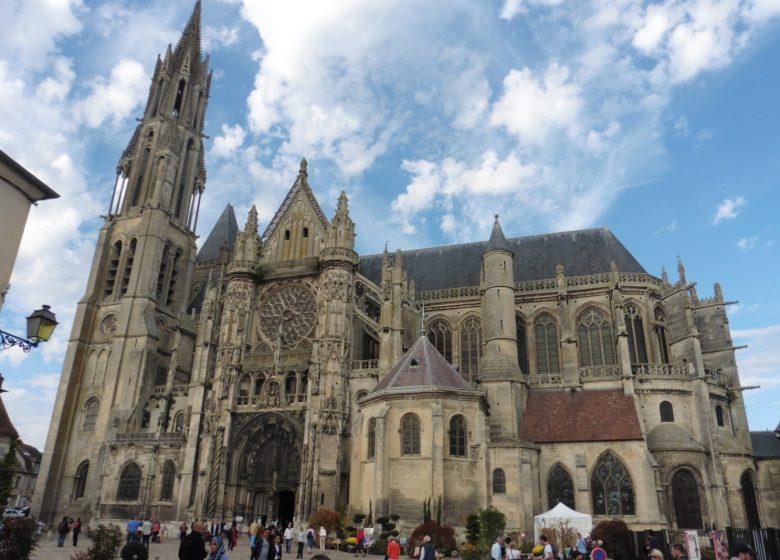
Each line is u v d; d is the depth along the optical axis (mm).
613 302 68938
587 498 53469
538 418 61344
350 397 63688
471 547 41812
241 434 64875
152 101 104562
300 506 57906
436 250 88688
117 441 73312
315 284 71625
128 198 96812
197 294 104875
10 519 23875
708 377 62594
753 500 58094
